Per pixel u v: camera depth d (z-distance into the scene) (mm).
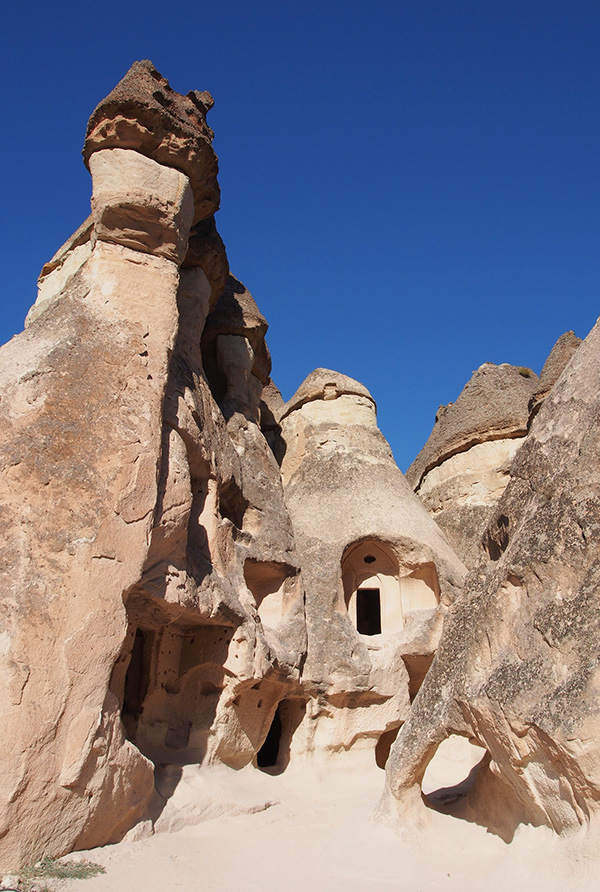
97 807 8141
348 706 14148
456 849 8867
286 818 11141
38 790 7516
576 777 6797
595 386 8195
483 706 7879
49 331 10047
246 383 16891
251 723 12570
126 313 10578
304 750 13805
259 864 8883
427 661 15289
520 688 7469
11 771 7340
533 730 7215
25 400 9219
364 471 17688
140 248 11211
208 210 13312
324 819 11258
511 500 8867
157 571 10055
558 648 7297
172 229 11359
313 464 18203
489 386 21875
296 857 9211
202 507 12273
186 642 12398
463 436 21266
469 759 14680
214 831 10000
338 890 7891
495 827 8797
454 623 9148
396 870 8203
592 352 8727
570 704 6863
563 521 7684
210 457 12320
